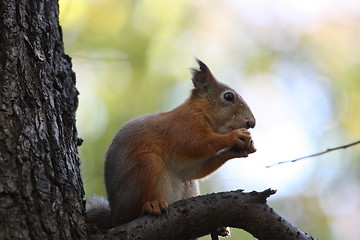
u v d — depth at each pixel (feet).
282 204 49.49
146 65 47.14
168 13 52.06
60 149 24.08
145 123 31.27
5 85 23.98
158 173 29.32
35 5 27.04
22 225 21.15
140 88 46.11
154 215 24.90
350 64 55.72
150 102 45.65
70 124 26.16
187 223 24.75
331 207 49.42
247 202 24.68
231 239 40.01
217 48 55.06
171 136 31.01
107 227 30.42
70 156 24.94
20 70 24.71
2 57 24.68
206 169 32.35
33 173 22.48
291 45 56.95
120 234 23.81
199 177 32.50
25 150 22.82
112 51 46.98
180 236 24.90
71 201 23.11
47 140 23.75
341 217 49.03
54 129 24.36
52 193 22.59
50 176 22.91
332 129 53.21
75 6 47.39
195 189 33.32
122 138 30.83
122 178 29.55
